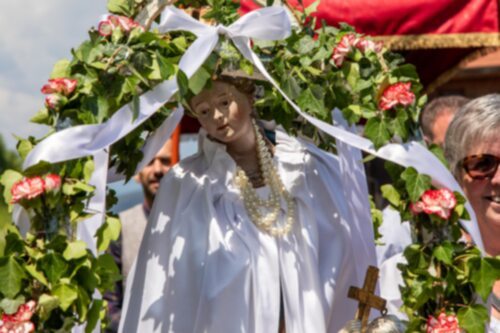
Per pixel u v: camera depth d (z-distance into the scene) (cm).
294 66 462
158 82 436
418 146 446
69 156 420
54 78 436
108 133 429
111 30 437
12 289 403
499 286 491
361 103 457
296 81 462
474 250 442
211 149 493
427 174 443
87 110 427
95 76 431
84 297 413
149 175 671
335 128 453
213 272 477
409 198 448
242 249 482
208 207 486
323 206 502
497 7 693
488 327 459
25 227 426
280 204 492
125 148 493
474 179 505
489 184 504
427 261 444
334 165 511
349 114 452
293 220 492
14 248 412
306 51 462
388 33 686
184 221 488
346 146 496
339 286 498
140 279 495
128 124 432
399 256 522
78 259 413
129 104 432
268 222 488
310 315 483
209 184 491
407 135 448
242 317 475
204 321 475
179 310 480
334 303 498
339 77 461
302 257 488
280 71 460
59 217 420
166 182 499
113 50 432
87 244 441
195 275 480
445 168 448
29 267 409
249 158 497
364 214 499
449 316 436
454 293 443
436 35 688
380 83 454
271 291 480
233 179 491
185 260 484
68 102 428
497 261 436
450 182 447
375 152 445
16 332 400
